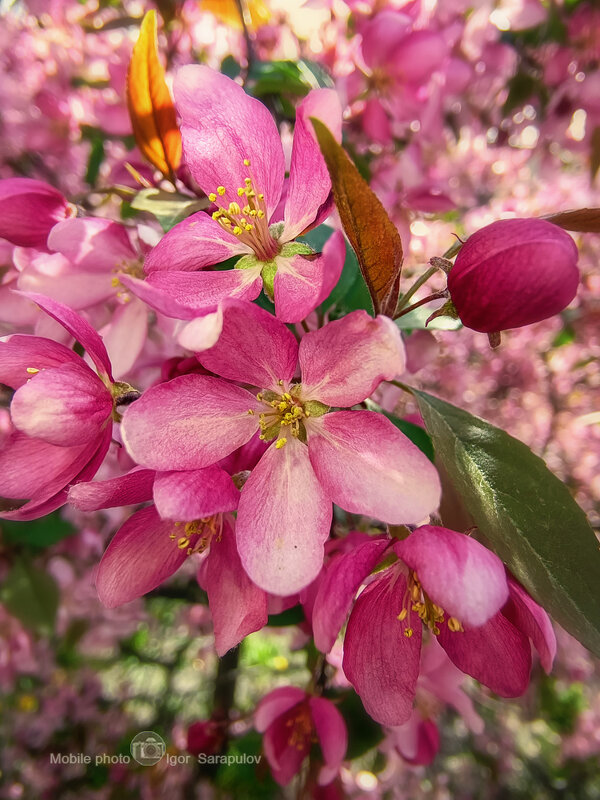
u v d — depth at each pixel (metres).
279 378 0.07
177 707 0.37
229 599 0.07
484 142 0.27
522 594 0.07
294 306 0.07
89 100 0.21
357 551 0.07
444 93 0.18
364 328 0.06
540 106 0.21
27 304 0.11
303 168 0.07
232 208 0.08
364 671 0.07
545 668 0.07
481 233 0.07
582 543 0.07
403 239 0.18
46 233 0.10
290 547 0.07
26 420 0.07
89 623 0.28
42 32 0.22
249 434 0.07
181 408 0.07
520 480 0.08
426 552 0.06
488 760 0.39
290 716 0.12
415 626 0.07
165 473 0.06
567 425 0.39
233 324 0.07
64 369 0.07
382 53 0.16
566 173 0.29
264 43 0.17
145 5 0.18
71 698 0.35
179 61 0.19
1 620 0.23
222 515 0.08
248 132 0.08
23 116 0.21
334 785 0.13
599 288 0.30
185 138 0.08
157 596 0.24
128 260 0.10
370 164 0.19
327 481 0.07
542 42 0.19
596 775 0.40
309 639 0.12
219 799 0.25
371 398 0.12
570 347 0.37
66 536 0.20
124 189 0.10
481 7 0.19
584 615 0.07
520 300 0.07
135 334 0.11
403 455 0.06
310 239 0.09
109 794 0.31
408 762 0.14
